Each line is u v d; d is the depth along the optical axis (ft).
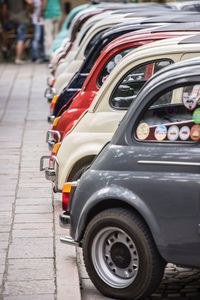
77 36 55.52
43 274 27.91
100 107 33.17
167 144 24.53
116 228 25.29
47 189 39.96
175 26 36.52
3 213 35.70
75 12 79.51
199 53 31.89
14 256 29.86
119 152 25.26
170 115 24.72
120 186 24.99
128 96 32.76
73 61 50.11
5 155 48.14
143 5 63.05
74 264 28.89
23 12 97.50
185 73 24.73
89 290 26.81
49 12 100.07
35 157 47.44
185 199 23.81
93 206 25.62
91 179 25.82
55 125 37.88
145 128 25.03
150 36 35.88
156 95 25.00
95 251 25.94
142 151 24.80
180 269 28.76
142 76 32.55
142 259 24.73
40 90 75.46
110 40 41.81
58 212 35.78
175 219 24.00
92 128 33.09
